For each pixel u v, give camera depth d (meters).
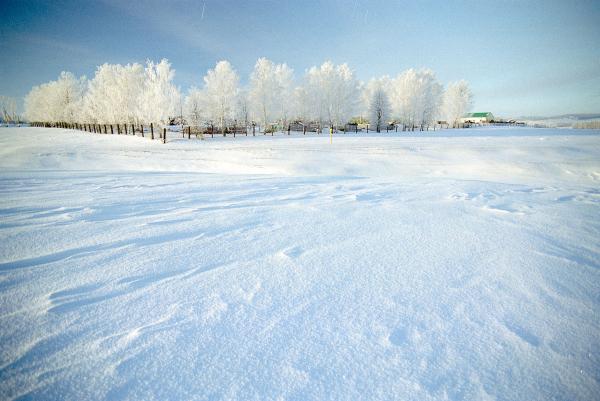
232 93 36.12
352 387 1.10
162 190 5.18
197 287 1.79
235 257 2.24
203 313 1.52
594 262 2.22
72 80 47.91
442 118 56.31
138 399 1.04
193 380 1.12
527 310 1.59
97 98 37.75
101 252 2.31
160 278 1.90
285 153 15.78
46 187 5.50
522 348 1.31
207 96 37.00
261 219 3.28
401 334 1.39
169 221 3.18
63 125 58.75
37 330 1.38
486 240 2.67
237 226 3.01
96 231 2.82
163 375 1.14
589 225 3.17
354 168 11.49
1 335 1.34
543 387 1.11
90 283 1.83
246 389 1.08
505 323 1.48
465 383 1.12
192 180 6.58
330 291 1.76
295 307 1.59
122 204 4.01
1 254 2.25
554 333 1.41
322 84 41.88
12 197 4.48
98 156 16.55
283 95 39.78
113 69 36.88
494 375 1.16
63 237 2.65
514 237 2.76
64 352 1.25
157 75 28.33
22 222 3.11
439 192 5.07
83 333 1.37
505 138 22.53
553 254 2.36
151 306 1.59
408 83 48.47
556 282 1.91
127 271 1.99
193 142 27.39
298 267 2.07
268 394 1.06
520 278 1.95
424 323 1.47
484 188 5.56
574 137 21.50
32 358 1.21
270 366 1.19
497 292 1.77
